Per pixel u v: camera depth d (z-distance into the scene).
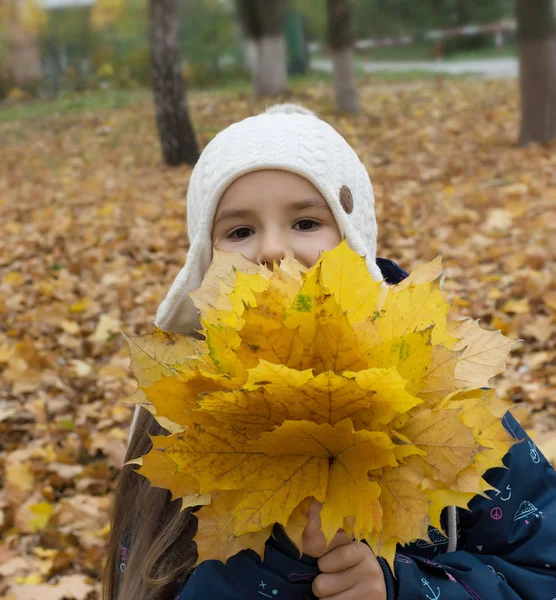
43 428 4.08
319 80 16.94
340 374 0.98
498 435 1.02
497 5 24.52
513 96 13.53
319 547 1.18
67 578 2.92
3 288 6.10
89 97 15.79
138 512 1.51
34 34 18.11
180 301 1.60
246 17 13.91
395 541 0.98
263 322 0.95
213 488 1.01
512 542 1.36
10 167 11.30
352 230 1.52
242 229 1.55
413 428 1.00
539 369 3.85
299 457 1.03
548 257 5.23
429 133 10.89
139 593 1.40
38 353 4.81
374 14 25.31
